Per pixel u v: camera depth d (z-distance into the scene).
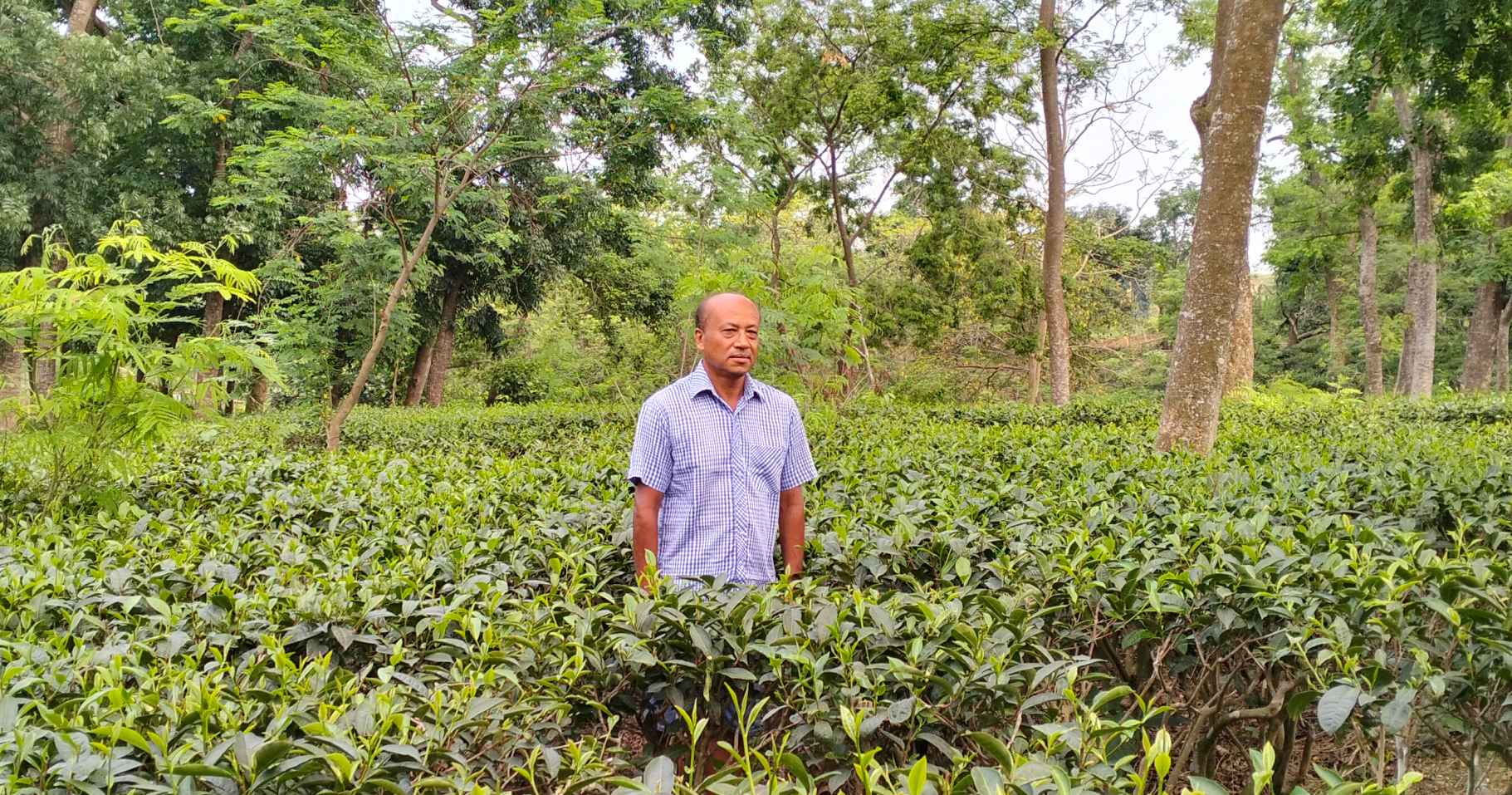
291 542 3.27
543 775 1.86
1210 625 2.48
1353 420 10.08
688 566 2.91
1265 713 2.27
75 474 4.46
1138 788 1.51
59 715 1.60
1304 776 2.69
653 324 23.39
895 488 4.36
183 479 4.88
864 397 12.41
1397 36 10.27
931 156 20.33
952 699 1.89
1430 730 2.47
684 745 2.13
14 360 14.07
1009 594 2.49
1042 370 29.00
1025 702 1.85
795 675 2.05
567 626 2.26
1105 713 2.61
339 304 10.83
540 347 21.31
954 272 22.89
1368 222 24.22
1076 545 2.81
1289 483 4.11
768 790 1.47
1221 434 7.59
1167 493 4.05
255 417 12.16
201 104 9.73
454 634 2.30
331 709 1.71
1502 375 26.64
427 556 3.11
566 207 19.52
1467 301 32.38
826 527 3.57
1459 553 2.85
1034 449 5.86
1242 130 6.50
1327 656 1.97
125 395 4.54
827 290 10.12
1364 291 24.36
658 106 9.35
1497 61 10.51
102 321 4.35
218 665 2.06
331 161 8.90
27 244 4.59
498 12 8.17
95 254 4.54
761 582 2.94
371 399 23.56
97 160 16.06
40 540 3.31
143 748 1.54
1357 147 20.56
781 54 18.75
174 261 4.79
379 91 8.45
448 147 9.20
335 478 4.87
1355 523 3.29
